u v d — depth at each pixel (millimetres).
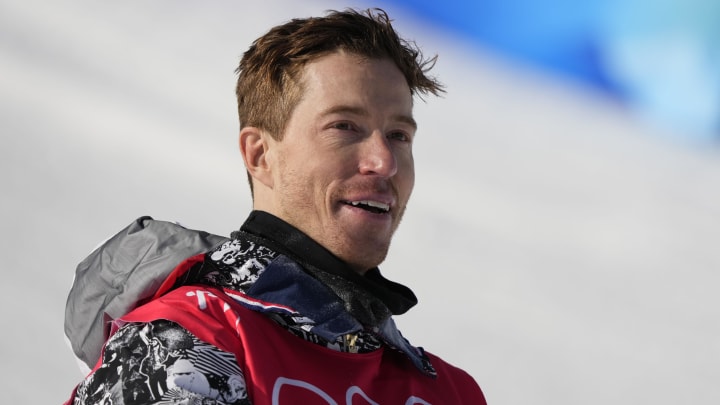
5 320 15820
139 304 5348
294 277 5387
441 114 41875
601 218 35219
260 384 4809
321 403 5023
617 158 42500
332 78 5699
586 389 20422
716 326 27172
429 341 20438
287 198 5688
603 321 25438
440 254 26938
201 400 4500
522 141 41406
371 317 5543
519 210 33656
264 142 5895
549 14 50344
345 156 5605
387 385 5621
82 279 5535
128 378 4594
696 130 48031
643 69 49156
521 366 20531
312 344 5246
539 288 26547
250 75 6004
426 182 33688
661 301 28234
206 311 4996
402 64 5977
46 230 20734
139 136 30328
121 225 22625
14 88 30953
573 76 50031
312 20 5945
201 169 28922
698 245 34469
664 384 22109
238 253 5449
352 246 5613
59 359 15133
